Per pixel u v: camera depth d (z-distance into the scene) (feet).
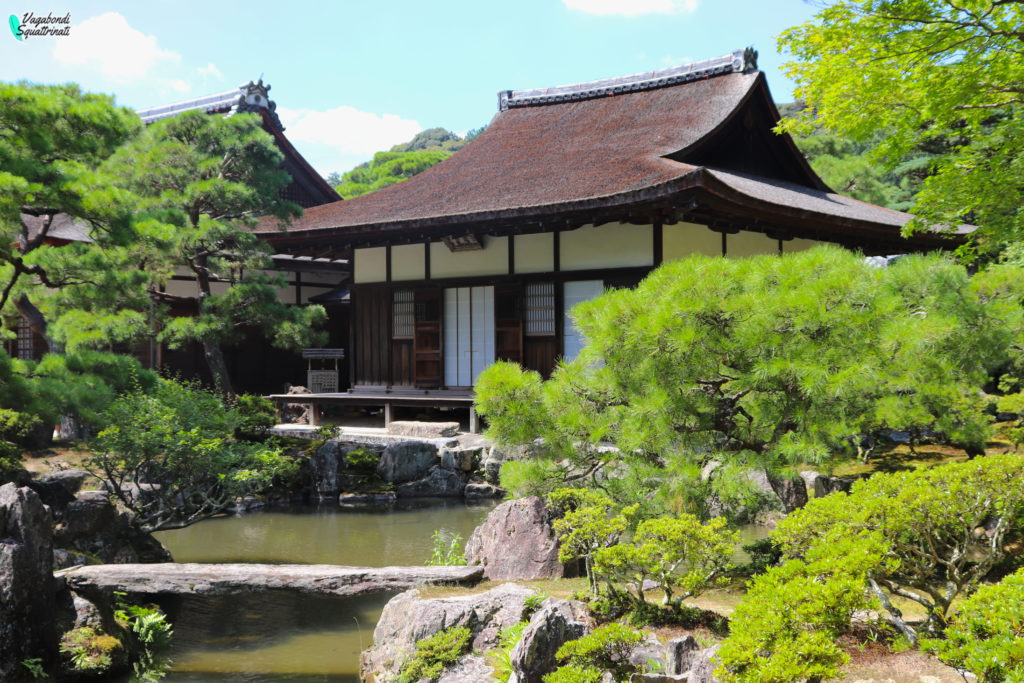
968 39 29.91
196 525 41.83
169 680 23.67
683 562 21.50
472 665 20.39
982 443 33.53
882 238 57.67
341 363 77.77
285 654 25.57
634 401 25.59
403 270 57.16
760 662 13.03
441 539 35.40
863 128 35.83
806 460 24.91
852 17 30.99
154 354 64.28
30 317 49.32
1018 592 12.64
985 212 35.24
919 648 16.16
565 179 49.47
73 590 25.72
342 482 48.14
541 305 50.14
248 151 57.57
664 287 26.45
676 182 38.45
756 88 58.49
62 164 36.83
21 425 40.01
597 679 16.52
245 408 53.78
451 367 54.75
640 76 66.59
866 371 23.79
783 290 25.05
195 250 55.47
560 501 25.98
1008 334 29.60
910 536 18.16
